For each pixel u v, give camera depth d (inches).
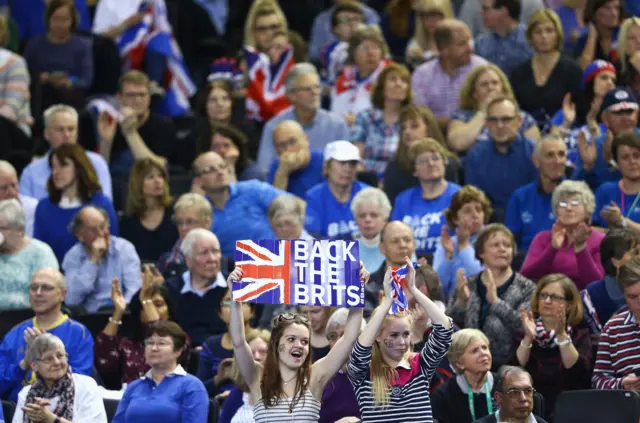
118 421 1320.1
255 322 1530.5
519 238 1695.4
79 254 1637.6
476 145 1795.0
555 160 1663.4
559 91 1924.2
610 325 1347.2
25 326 1444.4
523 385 1221.7
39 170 1856.5
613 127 1718.8
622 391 1258.0
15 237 1590.8
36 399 1307.8
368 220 1592.0
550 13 1937.7
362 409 1145.4
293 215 1612.9
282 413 1117.7
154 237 1738.4
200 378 1445.6
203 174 1718.8
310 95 1905.8
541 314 1360.7
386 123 1909.4
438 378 1354.6
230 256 1715.1
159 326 1321.4
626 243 1416.1
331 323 1274.6
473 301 1435.8
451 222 1585.9
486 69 1877.5
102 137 1964.8
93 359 1456.7
